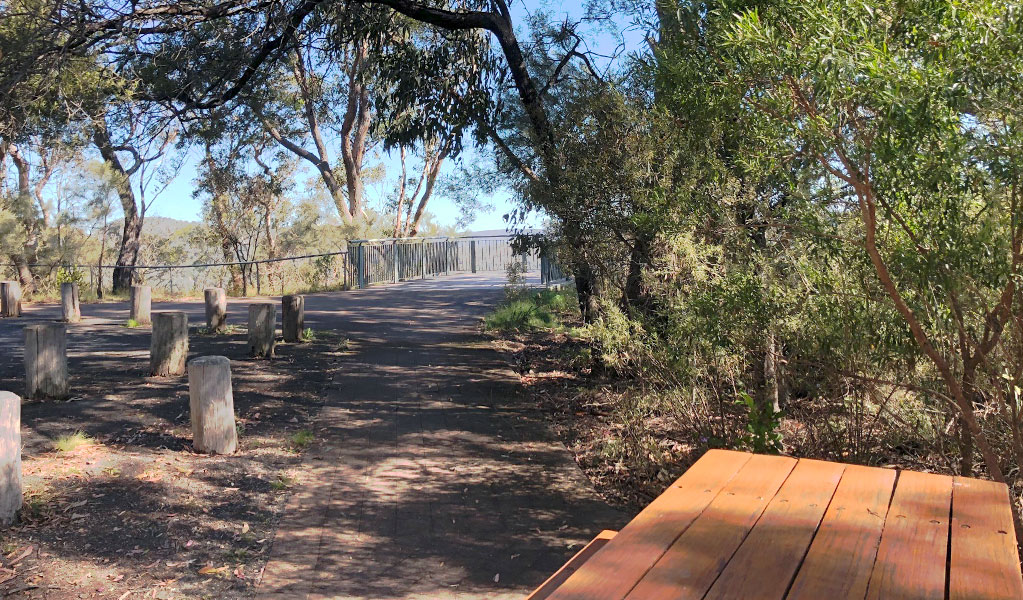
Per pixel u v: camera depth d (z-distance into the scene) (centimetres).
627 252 744
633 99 736
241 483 583
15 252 2120
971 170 352
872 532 211
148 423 731
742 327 513
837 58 335
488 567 444
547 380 952
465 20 905
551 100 830
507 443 693
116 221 2408
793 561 190
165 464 614
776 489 251
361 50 1190
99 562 442
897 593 172
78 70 1059
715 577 180
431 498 556
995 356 414
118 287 2550
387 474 609
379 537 487
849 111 376
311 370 1005
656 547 199
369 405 826
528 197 795
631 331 672
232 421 657
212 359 653
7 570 424
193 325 1446
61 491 542
